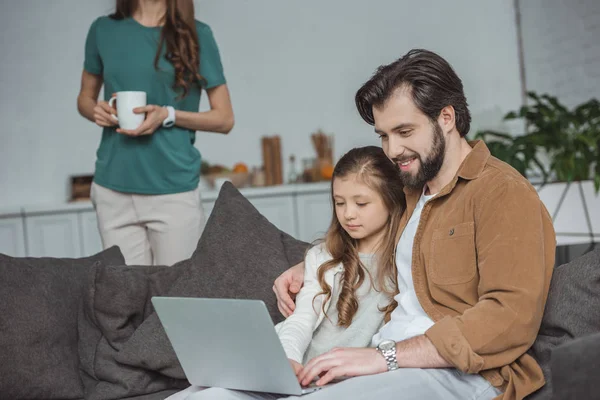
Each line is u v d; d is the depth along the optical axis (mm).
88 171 4840
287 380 1503
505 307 1514
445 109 1656
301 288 1960
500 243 1557
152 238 2709
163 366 2035
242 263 2152
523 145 3850
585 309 1610
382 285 1875
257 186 4879
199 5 5059
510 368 1575
